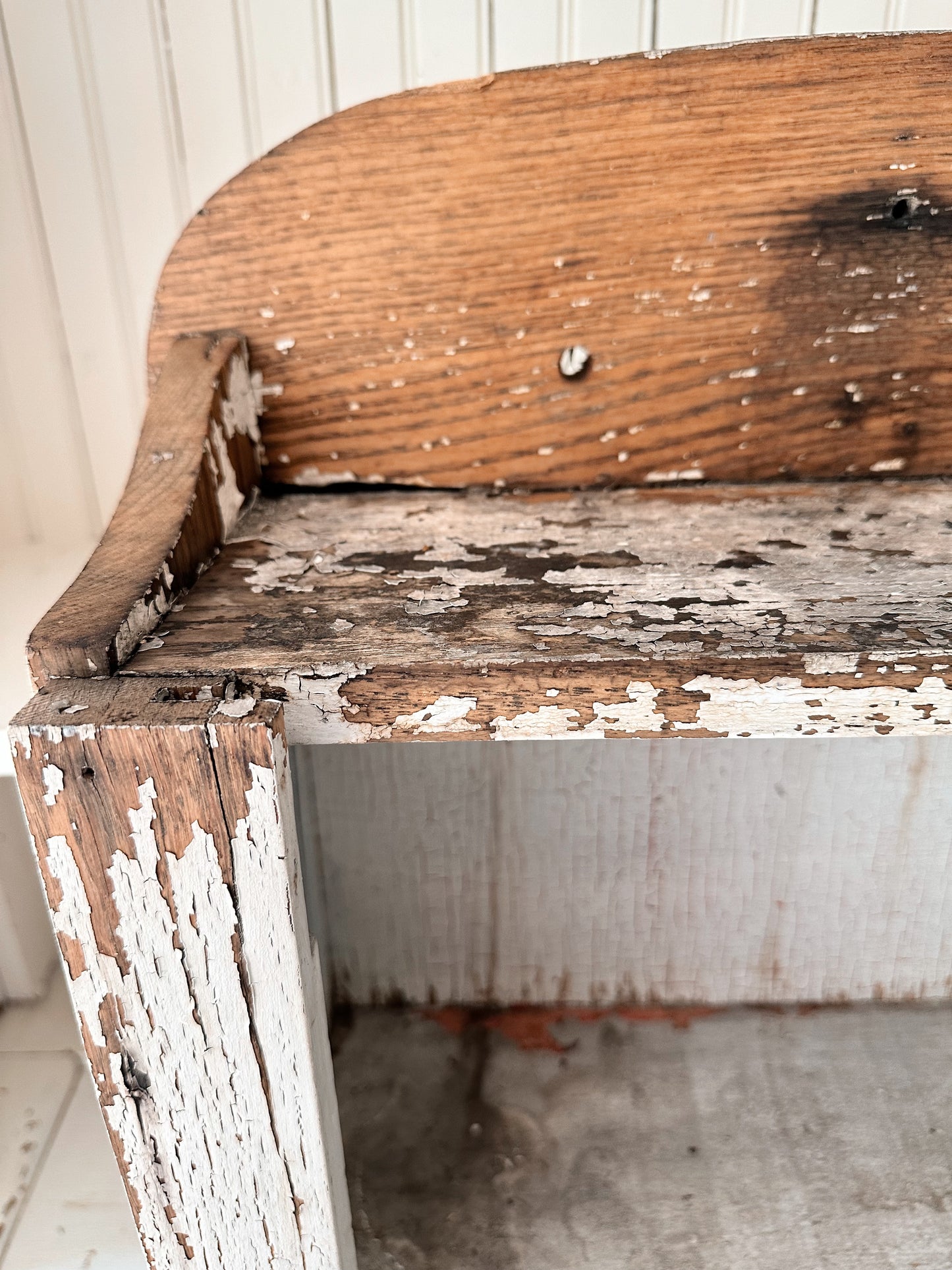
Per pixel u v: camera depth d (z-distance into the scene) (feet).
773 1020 1.75
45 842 0.87
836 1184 1.46
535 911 1.72
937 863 1.65
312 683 0.84
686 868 1.68
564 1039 1.72
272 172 1.12
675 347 1.17
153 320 1.17
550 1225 1.41
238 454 1.15
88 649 0.85
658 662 0.83
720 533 1.08
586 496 1.20
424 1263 1.36
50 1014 1.78
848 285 1.14
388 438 1.21
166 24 1.40
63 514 1.64
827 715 0.85
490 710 0.85
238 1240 1.06
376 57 1.44
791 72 1.07
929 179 1.11
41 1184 1.49
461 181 1.11
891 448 1.20
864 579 0.96
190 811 0.85
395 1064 1.68
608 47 1.44
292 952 0.90
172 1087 0.98
